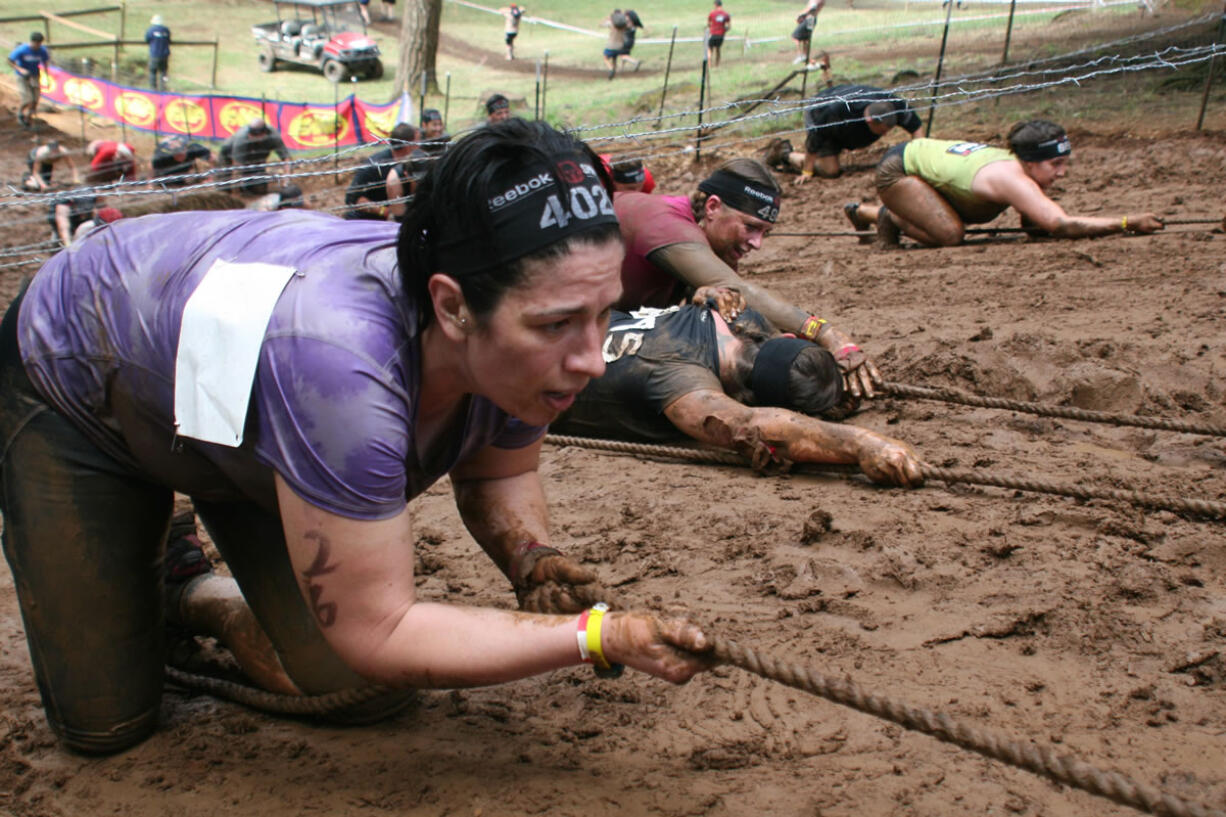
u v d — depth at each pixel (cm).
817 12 1947
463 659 232
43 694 294
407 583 234
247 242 241
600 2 3584
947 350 624
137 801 285
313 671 302
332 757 299
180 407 236
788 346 517
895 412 558
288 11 2766
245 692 325
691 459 510
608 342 536
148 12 3212
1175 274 756
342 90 2528
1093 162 1184
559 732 306
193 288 238
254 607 303
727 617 364
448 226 207
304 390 218
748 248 589
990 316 698
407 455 242
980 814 267
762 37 2567
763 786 280
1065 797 273
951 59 1703
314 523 225
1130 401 547
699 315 539
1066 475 467
